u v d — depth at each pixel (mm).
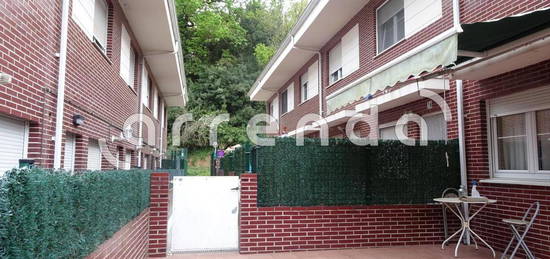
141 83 15492
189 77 44000
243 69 44375
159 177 7742
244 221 7703
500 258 7027
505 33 6098
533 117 7062
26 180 2301
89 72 8281
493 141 7957
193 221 8883
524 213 7004
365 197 8211
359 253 7578
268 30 48969
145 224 7199
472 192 7773
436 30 9133
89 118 8398
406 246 8203
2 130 5145
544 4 6324
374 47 11984
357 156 8273
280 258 7223
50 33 6180
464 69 7172
